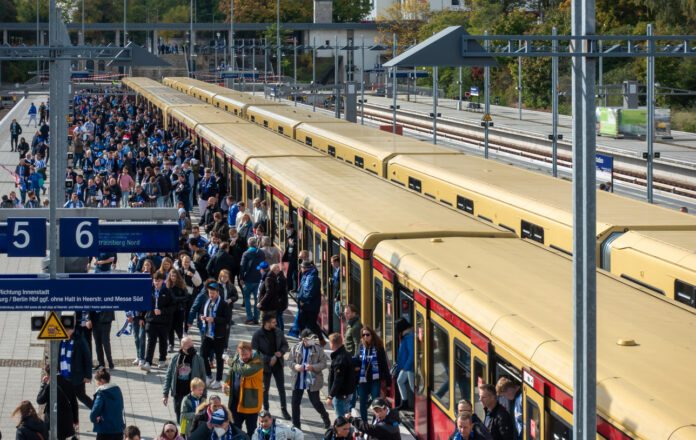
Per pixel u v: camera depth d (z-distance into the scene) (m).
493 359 12.36
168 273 20.55
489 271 14.58
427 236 17.77
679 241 14.76
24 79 110.56
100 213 14.55
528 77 91.25
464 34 9.70
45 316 13.56
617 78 79.62
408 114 86.69
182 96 69.19
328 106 97.38
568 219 16.62
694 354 10.40
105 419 15.12
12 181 47.97
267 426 14.02
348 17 141.62
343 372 16.06
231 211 31.22
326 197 22.22
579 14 9.26
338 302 19.88
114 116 65.69
